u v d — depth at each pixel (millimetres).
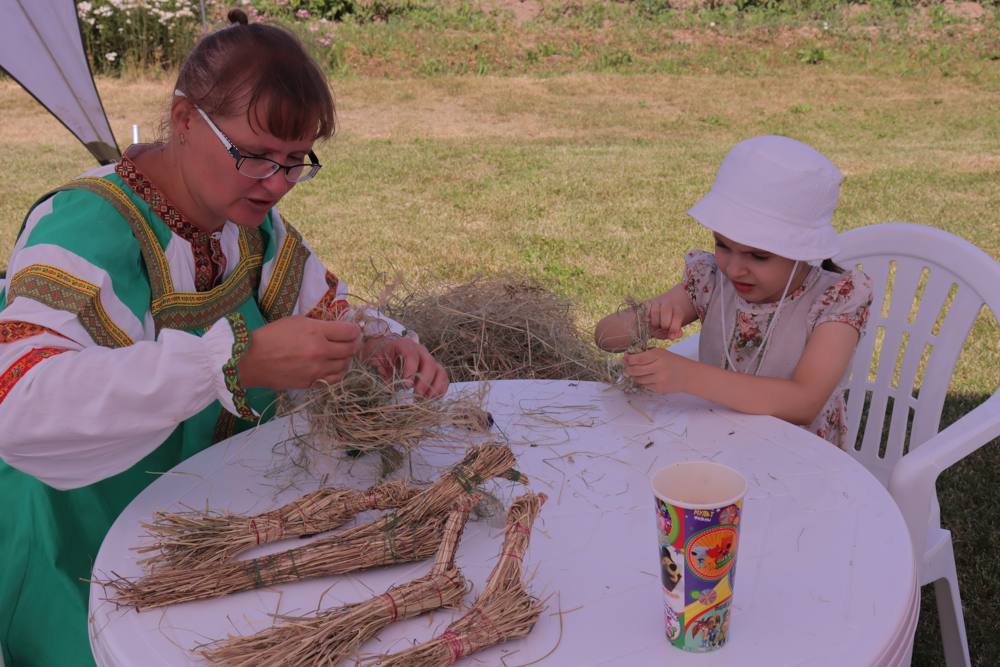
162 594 1503
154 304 2035
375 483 1858
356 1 15352
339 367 1796
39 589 1926
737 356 2551
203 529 1631
